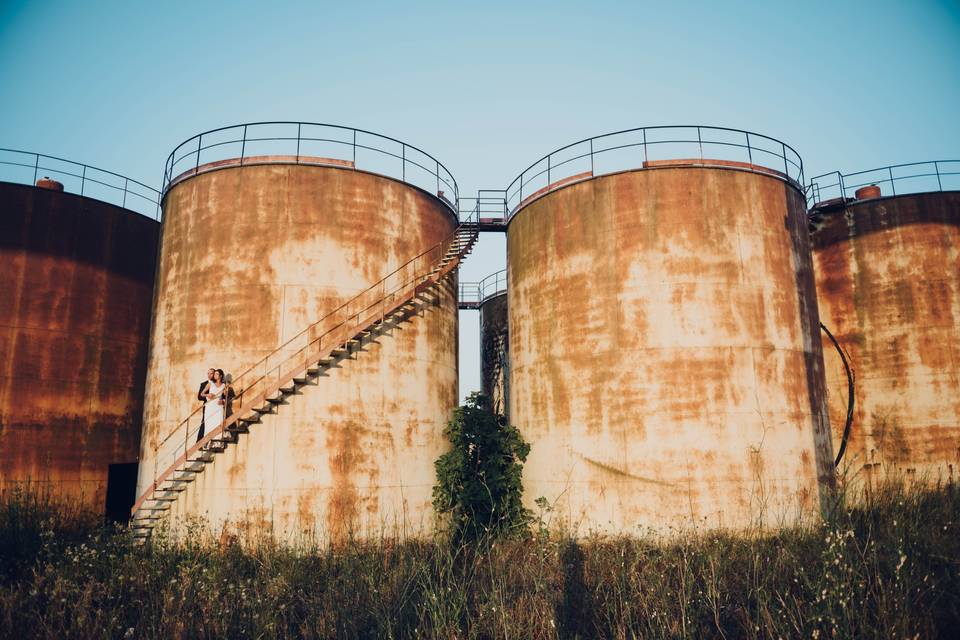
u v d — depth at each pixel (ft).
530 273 62.13
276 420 50.08
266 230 53.57
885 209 65.67
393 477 52.95
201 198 55.62
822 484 51.47
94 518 61.05
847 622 22.54
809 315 56.03
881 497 43.98
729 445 49.44
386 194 57.98
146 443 54.19
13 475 58.03
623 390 52.29
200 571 35.12
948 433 59.36
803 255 57.57
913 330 62.44
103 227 67.92
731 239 53.36
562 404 56.03
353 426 51.83
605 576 35.17
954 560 29.76
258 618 27.91
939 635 24.25
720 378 50.60
